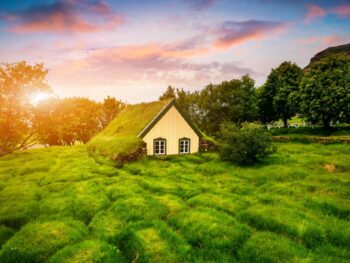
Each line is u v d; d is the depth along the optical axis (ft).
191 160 85.10
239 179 59.21
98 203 42.50
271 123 199.72
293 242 29.45
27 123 34.17
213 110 166.09
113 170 69.00
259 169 67.05
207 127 167.63
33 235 31.35
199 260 26.58
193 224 33.53
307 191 47.88
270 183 54.49
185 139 98.17
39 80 33.14
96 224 35.42
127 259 27.73
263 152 74.74
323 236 30.48
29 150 127.65
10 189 52.54
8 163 89.15
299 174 59.26
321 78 139.03
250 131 74.59
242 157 74.02
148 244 29.07
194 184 55.21
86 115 192.44
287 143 113.29
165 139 93.86
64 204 42.42
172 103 94.79
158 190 50.65
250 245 28.76
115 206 40.81
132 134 92.22
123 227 34.14
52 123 34.17
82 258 26.30
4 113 32.19
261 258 26.58
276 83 184.65
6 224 37.14
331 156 76.18
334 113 131.64
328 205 39.70
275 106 175.22
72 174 63.82
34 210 40.68
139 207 39.81
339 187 47.78
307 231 31.53
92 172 67.87
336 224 33.47
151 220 35.76
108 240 31.12
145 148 86.07
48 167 77.97
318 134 136.26
